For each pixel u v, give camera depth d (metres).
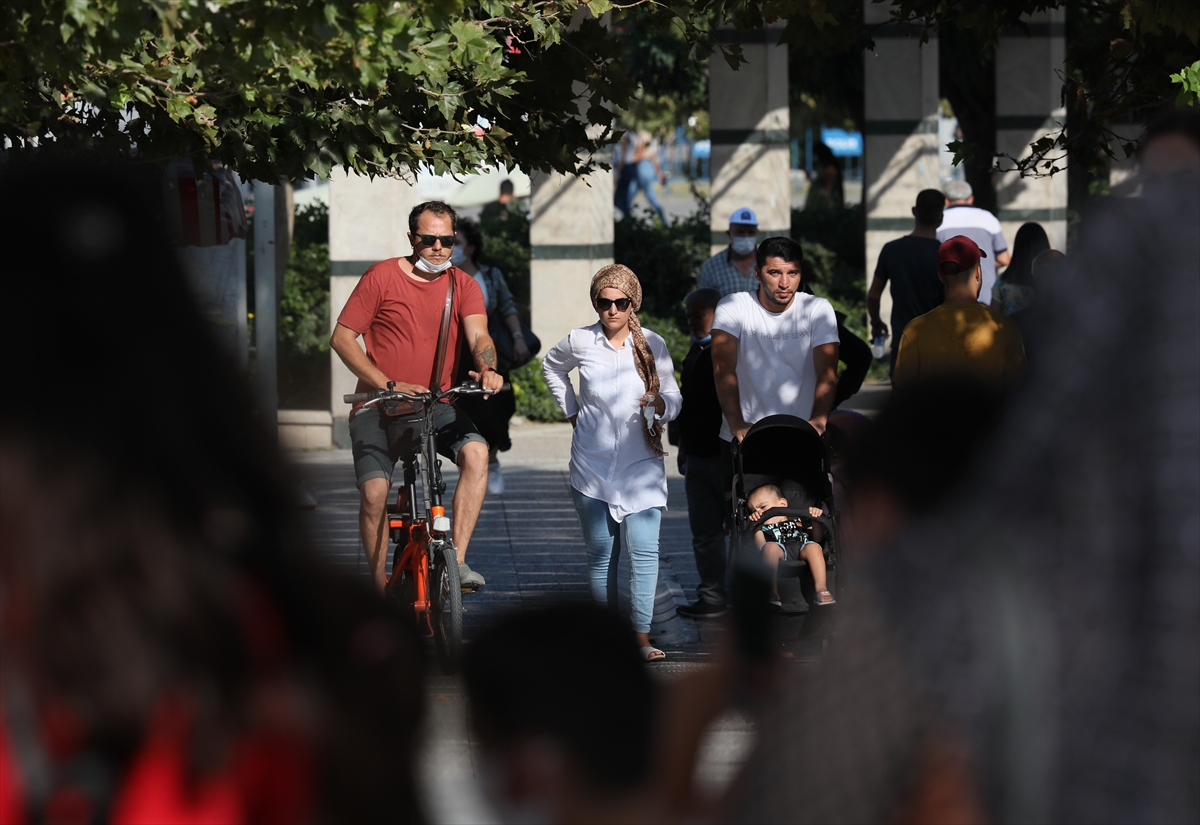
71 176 6.57
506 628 8.24
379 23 16.16
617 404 25.86
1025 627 8.16
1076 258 8.78
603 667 8.02
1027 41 63.06
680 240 69.38
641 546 25.92
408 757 7.69
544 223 54.59
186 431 6.54
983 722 8.02
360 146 23.12
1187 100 23.38
